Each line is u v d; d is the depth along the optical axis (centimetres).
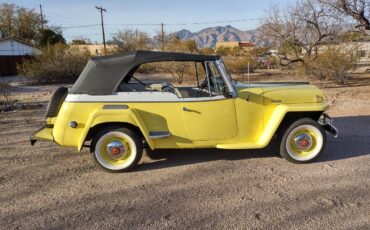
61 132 467
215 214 361
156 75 1591
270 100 498
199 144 491
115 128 474
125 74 470
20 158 550
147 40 3719
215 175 467
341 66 1720
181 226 340
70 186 441
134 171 488
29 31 5534
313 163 505
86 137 464
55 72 2350
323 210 365
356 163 500
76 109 462
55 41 4659
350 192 406
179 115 477
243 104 491
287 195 402
